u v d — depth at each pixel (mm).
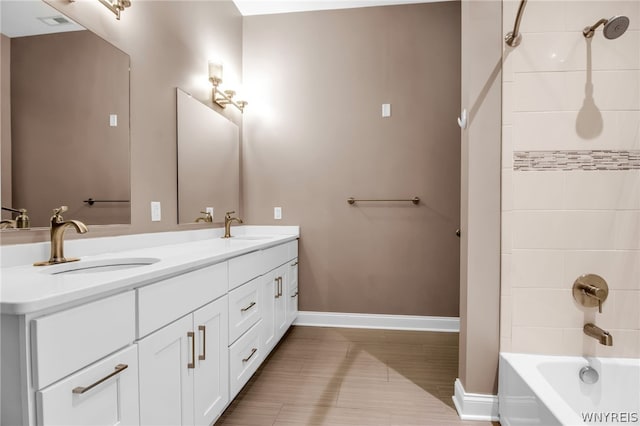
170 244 1978
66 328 767
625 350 1612
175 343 1177
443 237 2859
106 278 904
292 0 2869
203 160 2391
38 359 705
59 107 1319
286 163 3033
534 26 1622
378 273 2938
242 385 1730
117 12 1569
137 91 1743
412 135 2879
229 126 2791
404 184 2891
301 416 1646
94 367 838
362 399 1803
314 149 2996
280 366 2191
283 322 2514
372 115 2924
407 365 2209
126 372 944
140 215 1759
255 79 3064
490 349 1652
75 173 1381
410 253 2896
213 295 1438
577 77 1611
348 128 2955
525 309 1645
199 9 2365
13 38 1154
